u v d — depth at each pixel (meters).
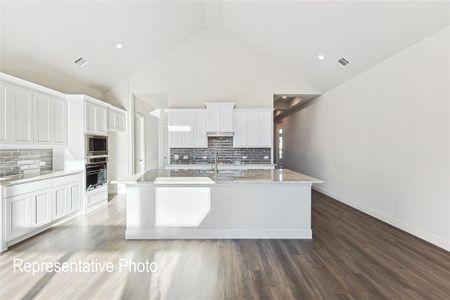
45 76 4.46
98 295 2.15
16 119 3.39
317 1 3.68
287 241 3.37
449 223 3.05
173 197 3.46
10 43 3.53
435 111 3.24
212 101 6.50
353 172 5.16
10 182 3.09
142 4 4.18
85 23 3.92
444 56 3.11
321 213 4.73
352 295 2.17
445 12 2.89
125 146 6.47
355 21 3.70
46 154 4.44
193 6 5.09
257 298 2.12
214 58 6.48
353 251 3.04
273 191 3.49
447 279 2.42
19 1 3.04
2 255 2.89
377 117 4.40
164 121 8.42
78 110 4.55
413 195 3.60
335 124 5.91
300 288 2.27
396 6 3.12
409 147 3.68
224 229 3.48
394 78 3.99
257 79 6.49
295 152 8.77
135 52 5.56
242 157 6.58
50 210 3.74
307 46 4.97
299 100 7.61
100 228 3.83
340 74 5.28
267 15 4.68
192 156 6.57
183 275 2.48
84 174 4.57
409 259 2.83
